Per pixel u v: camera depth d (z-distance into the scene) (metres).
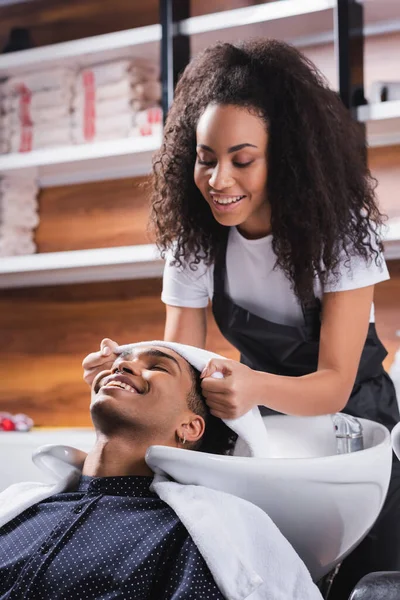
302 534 1.17
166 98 2.62
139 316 2.95
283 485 1.12
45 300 3.10
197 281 1.66
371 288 1.50
